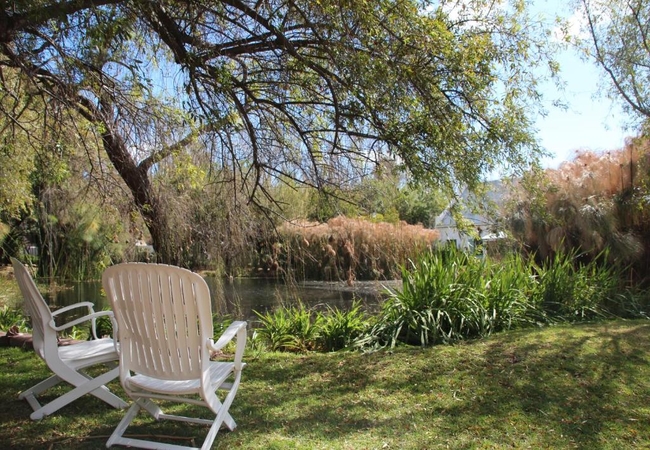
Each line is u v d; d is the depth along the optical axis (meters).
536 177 4.85
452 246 6.55
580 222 7.64
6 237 11.99
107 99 4.25
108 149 4.90
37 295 2.88
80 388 3.07
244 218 5.71
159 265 2.43
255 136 5.13
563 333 4.99
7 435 2.82
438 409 3.26
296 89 4.96
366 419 3.11
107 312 3.12
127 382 2.62
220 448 2.65
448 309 5.39
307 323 5.96
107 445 2.64
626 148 8.00
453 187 4.59
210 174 5.27
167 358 2.55
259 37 4.44
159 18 4.09
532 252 8.05
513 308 5.88
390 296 6.70
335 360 4.61
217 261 6.16
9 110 5.26
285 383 3.95
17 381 3.86
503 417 3.08
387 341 5.18
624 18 6.98
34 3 3.20
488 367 4.05
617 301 6.51
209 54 4.39
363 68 3.90
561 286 6.35
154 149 4.72
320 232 9.57
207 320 2.47
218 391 3.71
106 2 3.62
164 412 3.24
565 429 2.89
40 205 9.44
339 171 5.19
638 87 7.06
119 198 5.12
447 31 3.94
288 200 6.41
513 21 4.45
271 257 7.01
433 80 4.00
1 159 7.23
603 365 3.96
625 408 3.17
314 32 4.16
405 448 2.66
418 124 4.16
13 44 3.91
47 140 4.90
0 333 5.41
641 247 7.63
